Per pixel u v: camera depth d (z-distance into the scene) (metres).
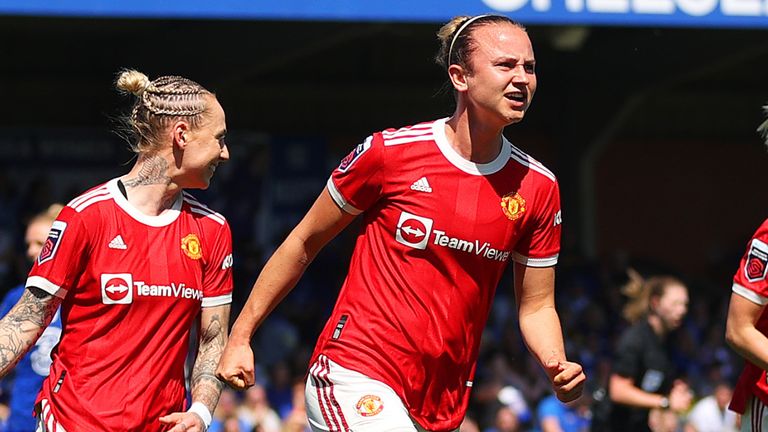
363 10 14.95
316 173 24.27
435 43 25.67
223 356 5.67
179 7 14.49
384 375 5.47
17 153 22.62
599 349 19.17
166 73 20.42
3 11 13.86
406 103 27.25
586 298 21.48
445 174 5.44
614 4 15.41
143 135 5.80
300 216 24.16
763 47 20.69
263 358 18.25
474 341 5.63
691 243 28.50
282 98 26.44
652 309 10.72
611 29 23.19
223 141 5.90
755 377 6.40
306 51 18.59
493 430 15.46
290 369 16.77
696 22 15.62
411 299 5.47
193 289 5.84
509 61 5.30
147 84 5.81
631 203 28.39
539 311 5.81
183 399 5.91
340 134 26.91
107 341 5.70
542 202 5.59
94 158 22.95
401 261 5.49
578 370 5.30
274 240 23.92
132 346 5.70
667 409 10.66
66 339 5.75
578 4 15.33
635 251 28.36
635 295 10.86
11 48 23.83
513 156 5.55
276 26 18.50
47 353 7.90
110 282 5.67
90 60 24.39
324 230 5.66
